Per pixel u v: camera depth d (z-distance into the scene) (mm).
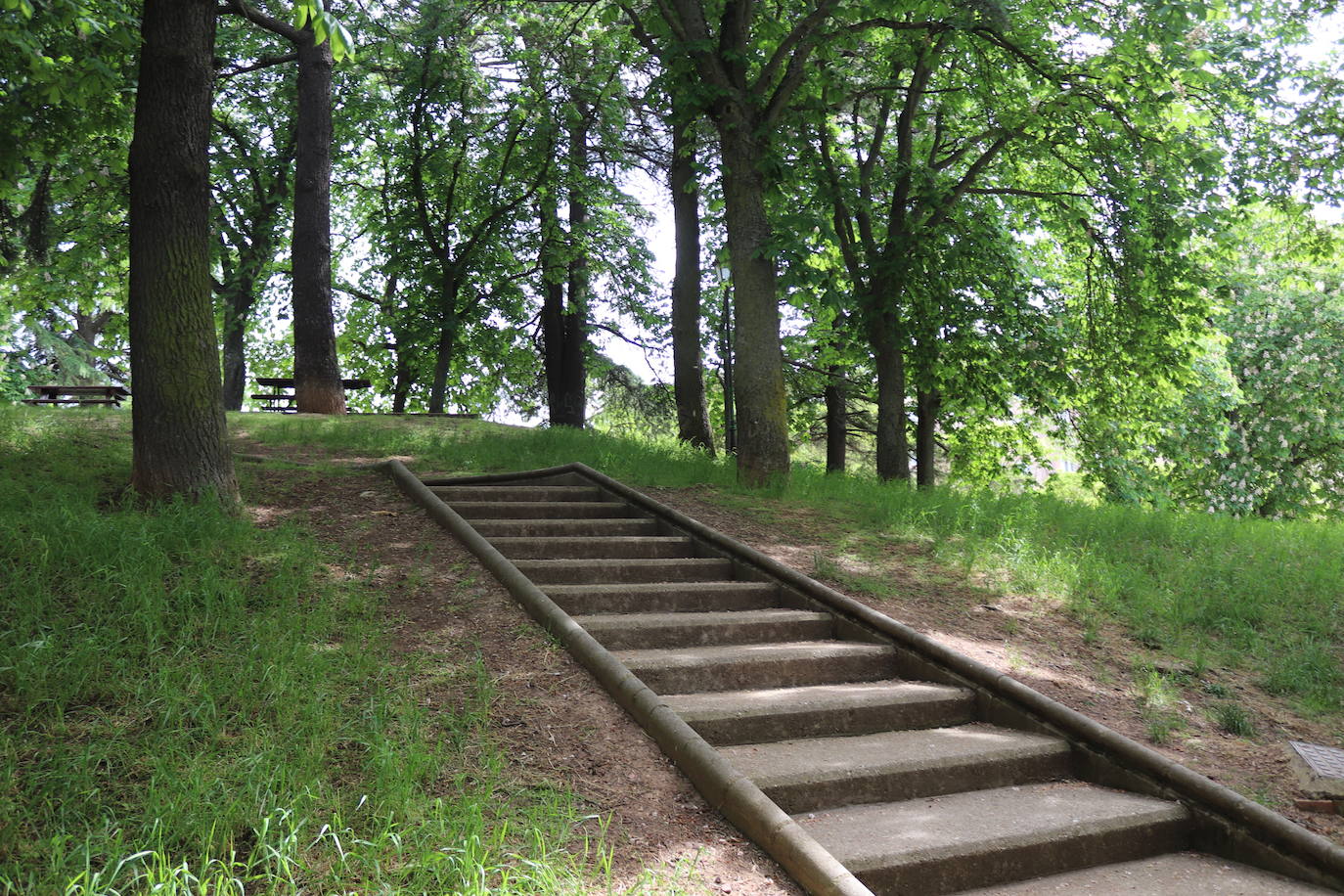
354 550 7723
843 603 7508
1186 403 21094
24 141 9875
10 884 3436
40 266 20328
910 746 5656
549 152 22938
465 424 15477
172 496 8008
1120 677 7219
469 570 7418
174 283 8125
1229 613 8648
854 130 18000
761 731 5641
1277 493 24469
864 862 4270
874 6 12781
